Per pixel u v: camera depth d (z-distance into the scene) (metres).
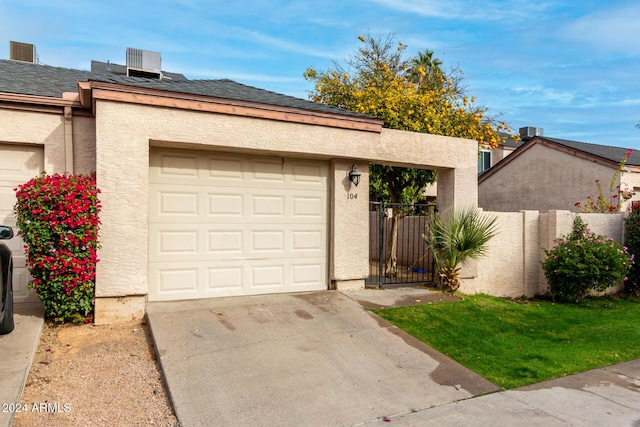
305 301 6.82
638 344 6.06
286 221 7.36
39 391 3.97
